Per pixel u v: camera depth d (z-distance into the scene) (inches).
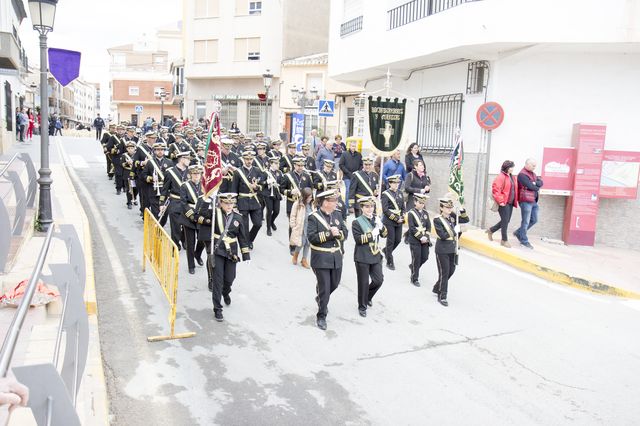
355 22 740.7
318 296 307.0
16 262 321.1
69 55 547.8
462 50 525.7
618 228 535.2
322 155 676.1
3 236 290.0
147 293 340.8
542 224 541.0
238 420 209.8
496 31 487.5
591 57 525.7
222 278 311.3
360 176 493.4
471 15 498.6
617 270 429.7
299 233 414.6
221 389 232.1
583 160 506.3
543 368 265.3
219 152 311.0
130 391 225.5
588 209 513.0
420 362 266.7
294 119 912.3
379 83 785.6
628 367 269.7
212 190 310.3
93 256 410.0
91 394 208.7
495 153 541.3
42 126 411.2
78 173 828.0
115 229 498.6
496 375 256.4
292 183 515.2
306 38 1409.9
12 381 109.1
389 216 418.3
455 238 354.9
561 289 394.3
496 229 496.4
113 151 661.3
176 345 271.4
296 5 1380.4
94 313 297.9
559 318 333.7
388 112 439.5
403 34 604.1
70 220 476.1
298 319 315.6
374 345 284.4
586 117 532.4
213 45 1457.9
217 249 309.6
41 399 130.9
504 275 423.5
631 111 526.6
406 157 587.5
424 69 666.8
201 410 215.0
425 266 442.0
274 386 237.1
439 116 634.8
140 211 562.6
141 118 2504.9
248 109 1449.3
